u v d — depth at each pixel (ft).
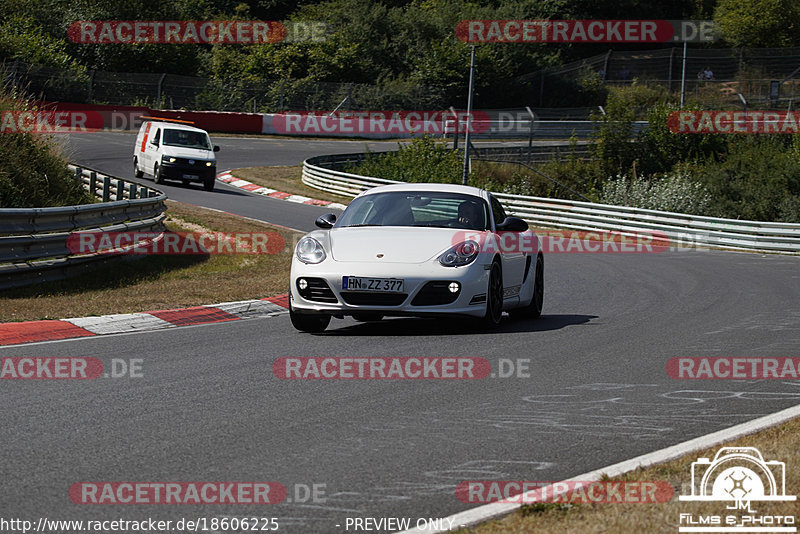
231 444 62.59
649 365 93.71
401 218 118.11
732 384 85.30
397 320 126.82
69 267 156.56
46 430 65.92
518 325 122.11
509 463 58.54
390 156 462.60
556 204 343.87
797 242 284.00
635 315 135.13
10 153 205.87
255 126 633.20
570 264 221.05
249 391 79.46
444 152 457.27
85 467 57.11
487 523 45.96
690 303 151.43
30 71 583.58
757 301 155.94
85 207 164.66
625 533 44.04
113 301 133.90
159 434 65.05
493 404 75.41
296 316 111.96
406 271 104.68
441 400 76.69
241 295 146.10
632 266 220.64
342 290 105.09
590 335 112.88
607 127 539.29
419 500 51.16
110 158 433.07
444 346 102.22
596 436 65.57
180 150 360.28
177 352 98.94
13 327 111.45
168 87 647.56
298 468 57.16
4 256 140.26
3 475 55.21
